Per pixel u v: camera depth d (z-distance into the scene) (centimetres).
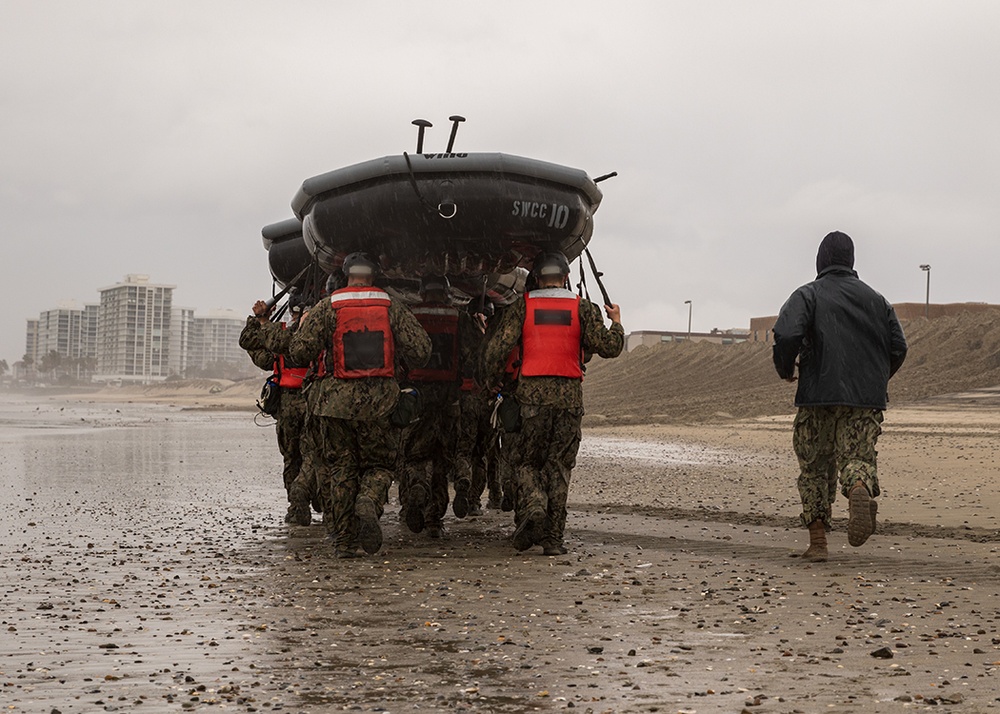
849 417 687
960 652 419
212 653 430
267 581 621
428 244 804
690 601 542
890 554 720
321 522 963
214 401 12519
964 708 336
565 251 834
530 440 757
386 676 390
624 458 2003
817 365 688
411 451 857
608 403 5328
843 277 708
